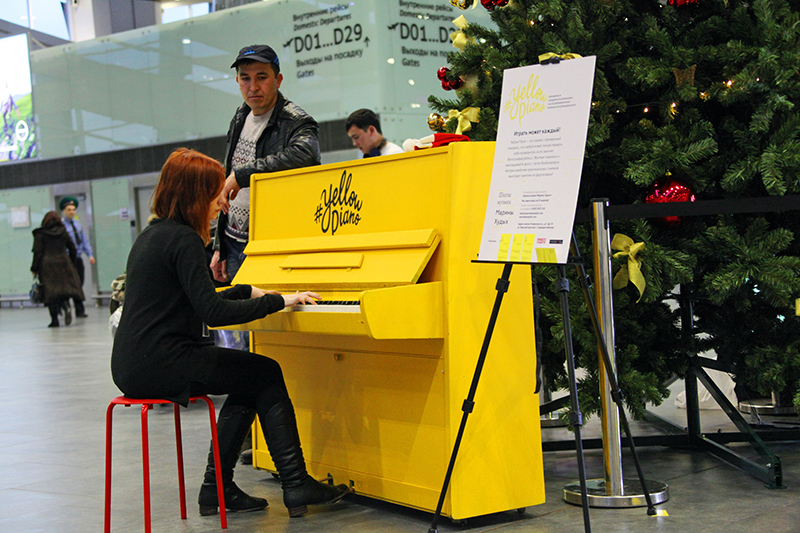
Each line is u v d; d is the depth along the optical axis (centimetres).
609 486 278
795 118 304
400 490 271
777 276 294
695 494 283
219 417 289
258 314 259
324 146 1006
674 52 310
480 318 257
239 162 393
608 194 354
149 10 1234
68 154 1407
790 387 348
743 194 328
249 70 375
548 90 242
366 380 285
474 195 257
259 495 311
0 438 437
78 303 1305
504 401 261
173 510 293
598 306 279
